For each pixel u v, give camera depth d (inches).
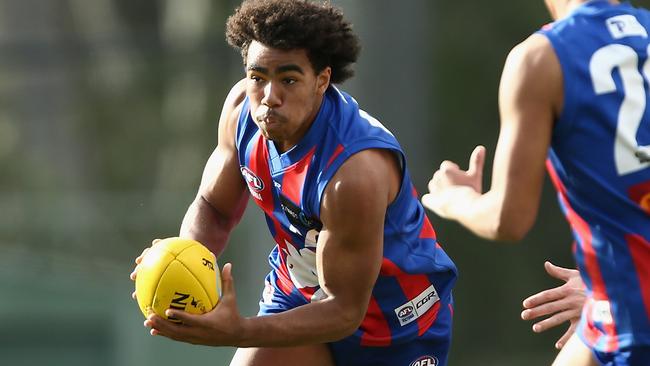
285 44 567.8
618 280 546.0
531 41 535.5
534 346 2588.6
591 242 550.9
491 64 2723.9
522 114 529.3
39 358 1545.3
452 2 2738.7
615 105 530.0
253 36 575.2
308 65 577.9
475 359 2586.1
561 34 533.6
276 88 573.0
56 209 1951.3
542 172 532.4
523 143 528.1
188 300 571.5
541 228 2598.4
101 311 1545.3
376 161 596.4
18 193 2795.3
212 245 684.7
